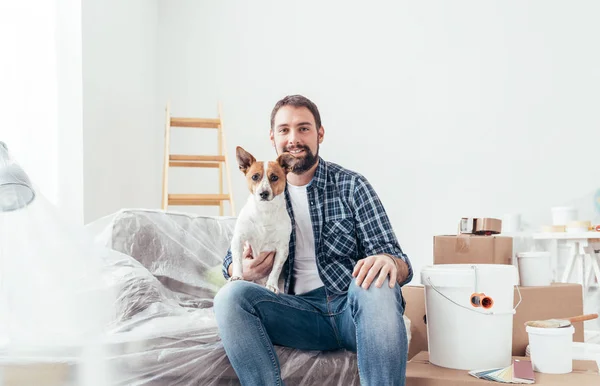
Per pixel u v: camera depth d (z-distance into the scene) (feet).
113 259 5.53
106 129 9.53
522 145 11.71
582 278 10.12
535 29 11.80
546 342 5.13
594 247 10.19
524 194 11.64
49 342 4.12
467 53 11.99
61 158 8.52
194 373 4.67
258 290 4.49
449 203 11.85
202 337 4.82
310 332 4.78
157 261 6.41
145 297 5.32
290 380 4.77
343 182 5.22
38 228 4.30
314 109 5.26
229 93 12.36
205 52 12.41
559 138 11.60
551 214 11.53
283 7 12.45
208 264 6.75
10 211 4.18
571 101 11.60
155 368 4.58
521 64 11.82
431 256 11.80
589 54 11.60
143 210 6.65
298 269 5.24
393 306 4.22
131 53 10.75
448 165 11.90
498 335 5.21
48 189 8.14
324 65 12.30
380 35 12.23
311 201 5.19
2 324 4.00
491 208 11.73
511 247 6.61
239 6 12.50
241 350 4.20
